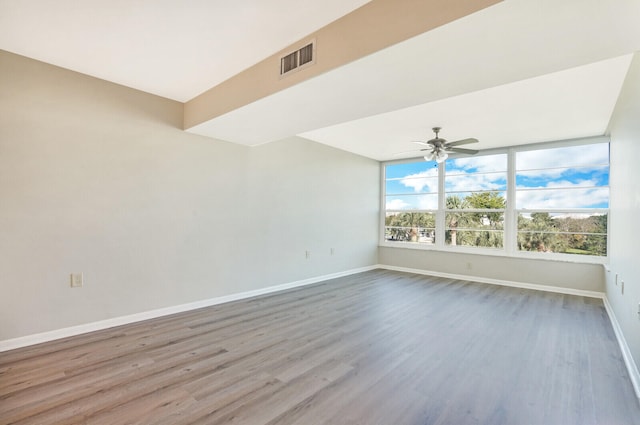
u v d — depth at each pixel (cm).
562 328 330
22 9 201
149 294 344
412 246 660
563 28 166
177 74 297
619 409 193
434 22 168
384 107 287
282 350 270
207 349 270
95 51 256
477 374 233
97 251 308
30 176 271
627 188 287
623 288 296
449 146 445
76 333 296
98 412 182
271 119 324
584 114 380
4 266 260
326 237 569
